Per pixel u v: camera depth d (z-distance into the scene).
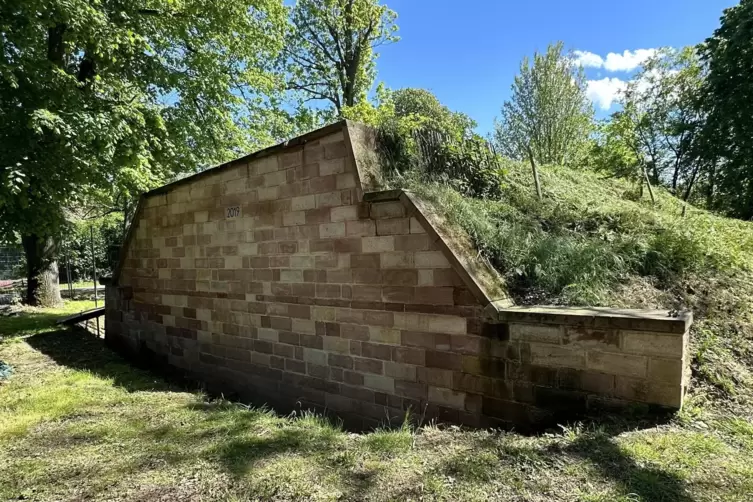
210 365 6.17
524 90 18.78
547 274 3.93
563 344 3.14
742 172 12.53
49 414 3.86
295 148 4.88
